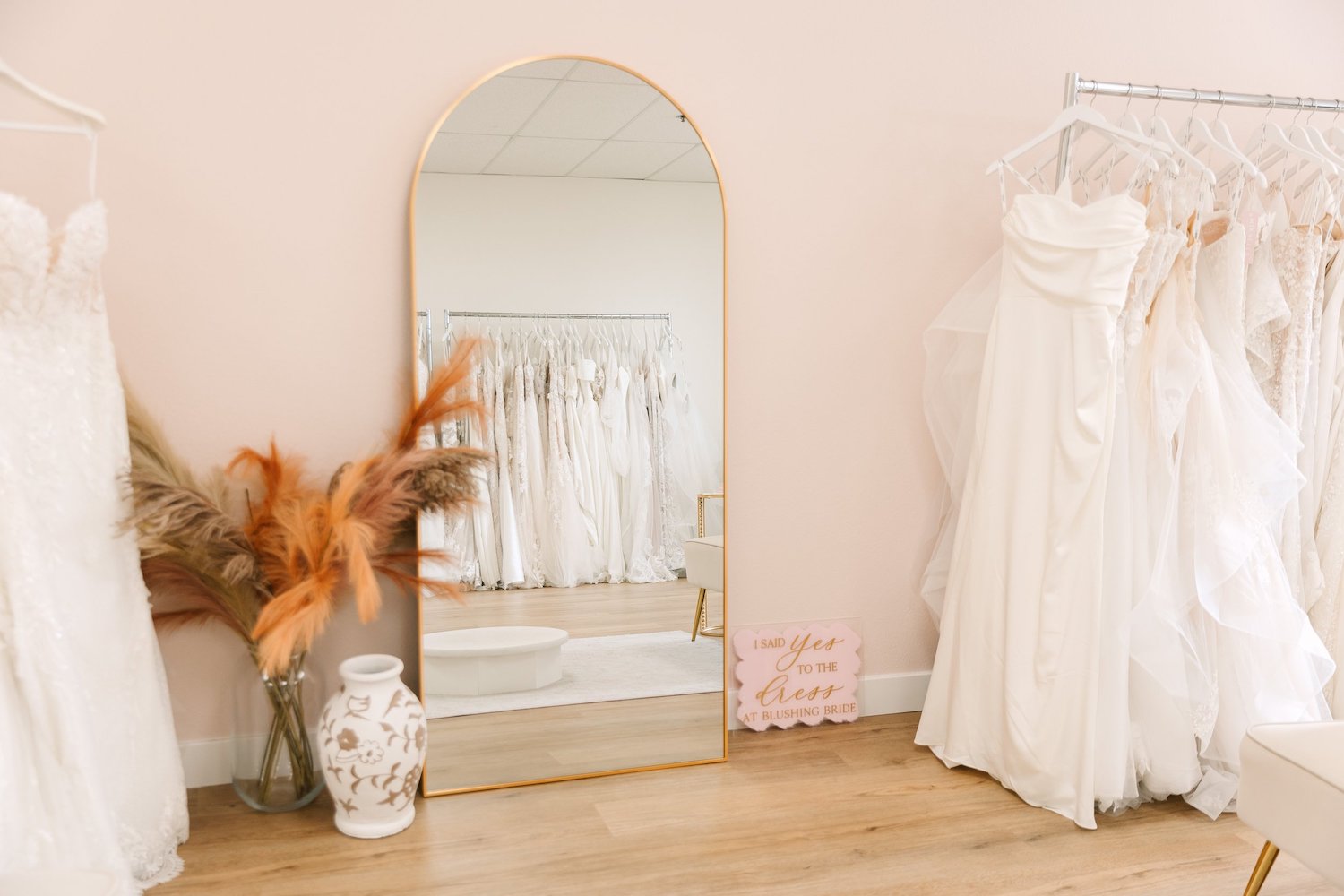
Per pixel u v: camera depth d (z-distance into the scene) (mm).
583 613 2709
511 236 2639
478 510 2625
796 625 3012
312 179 2520
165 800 2182
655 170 2746
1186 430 2490
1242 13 3330
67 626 2018
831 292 2980
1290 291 2689
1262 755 1864
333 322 2566
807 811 2459
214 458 2506
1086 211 2430
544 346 2684
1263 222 2656
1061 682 2453
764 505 2963
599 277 2717
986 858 2227
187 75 2412
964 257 3104
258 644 2336
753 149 2879
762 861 2199
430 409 2426
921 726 2865
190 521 2146
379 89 2551
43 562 1970
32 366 1978
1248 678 2469
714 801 2514
